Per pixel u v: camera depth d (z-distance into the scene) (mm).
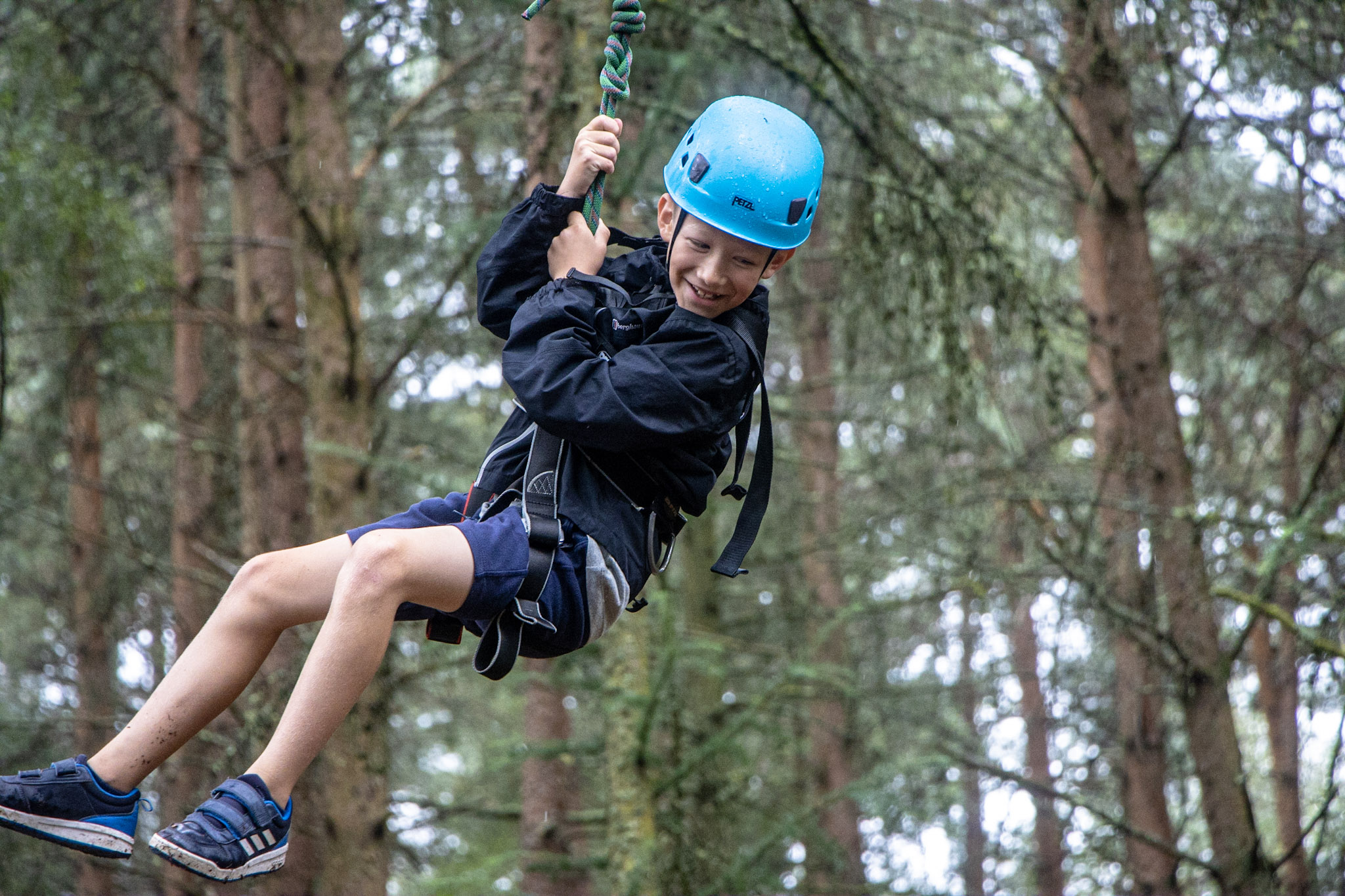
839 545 13086
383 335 12086
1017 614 16828
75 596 14094
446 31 10609
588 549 3186
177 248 12703
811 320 16422
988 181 10055
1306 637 9094
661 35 9062
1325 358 10141
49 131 10688
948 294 9078
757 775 12664
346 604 2854
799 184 3164
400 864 13797
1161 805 10453
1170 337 11562
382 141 10922
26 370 14125
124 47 12773
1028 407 13875
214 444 12398
